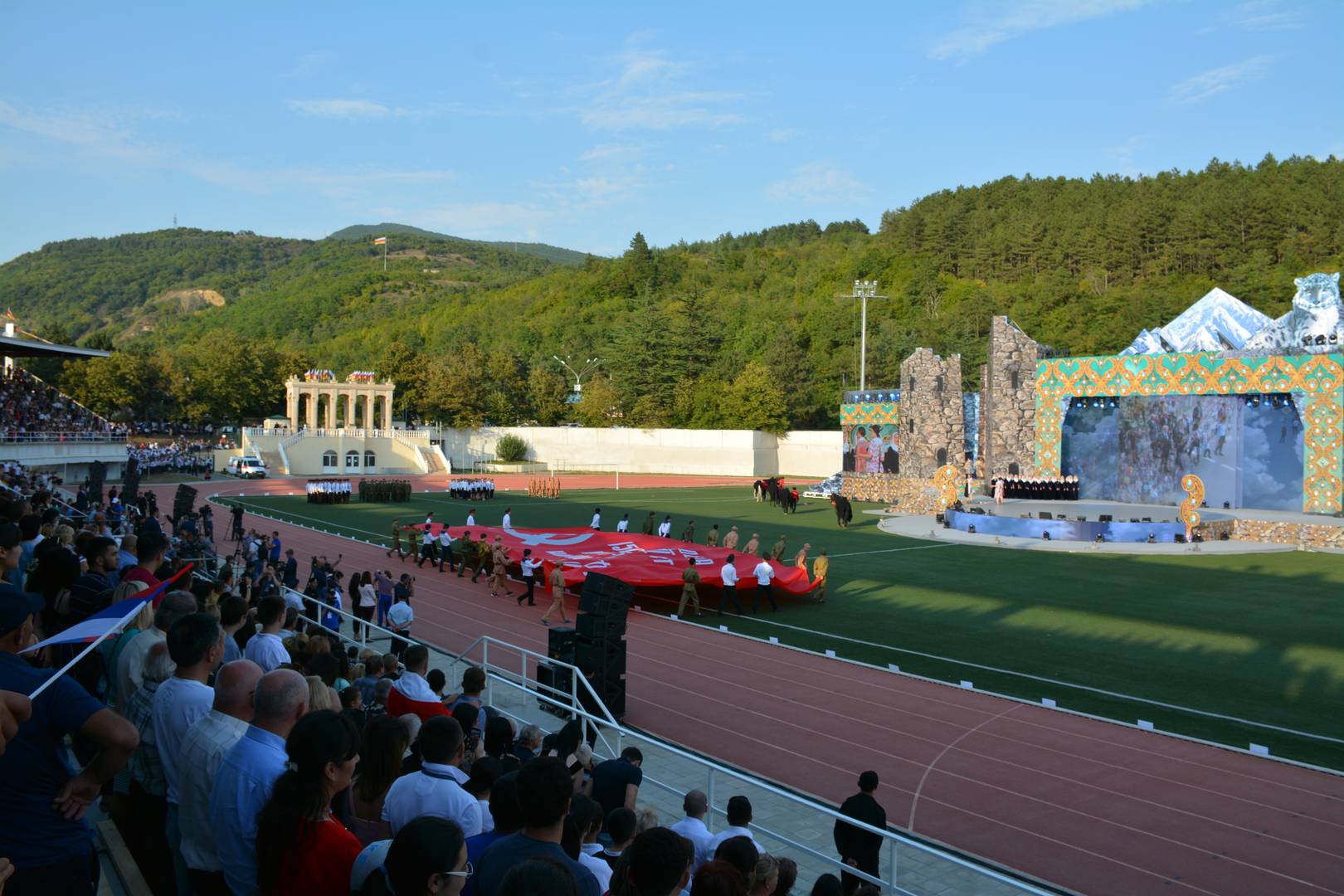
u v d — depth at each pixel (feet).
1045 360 226.38
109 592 36.94
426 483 334.03
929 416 254.88
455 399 411.54
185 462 337.11
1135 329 439.22
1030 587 126.82
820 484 294.05
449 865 15.89
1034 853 48.14
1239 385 197.26
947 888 44.52
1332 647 92.48
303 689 22.36
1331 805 54.44
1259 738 66.39
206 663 25.04
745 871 23.80
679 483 359.46
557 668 69.46
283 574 100.01
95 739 18.48
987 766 60.34
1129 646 93.09
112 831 26.20
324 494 245.24
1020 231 595.47
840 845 41.14
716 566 120.98
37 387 269.03
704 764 44.24
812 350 507.71
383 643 87.81
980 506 207.92
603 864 24.91
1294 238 490.90
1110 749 63.57
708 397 428.56
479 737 38.73
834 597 120.06
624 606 68.90
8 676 18.60
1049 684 79.87
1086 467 225.97
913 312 548.31
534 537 149.59
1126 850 48.55
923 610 111.75
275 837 18.75
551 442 419.33
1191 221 522.47
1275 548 167.02
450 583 128.77
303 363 459.32
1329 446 187.11
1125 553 161.27
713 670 83.56
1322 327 191.72
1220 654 89.97
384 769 26.61
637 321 455.22
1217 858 47.67
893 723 68.95
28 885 17.92
